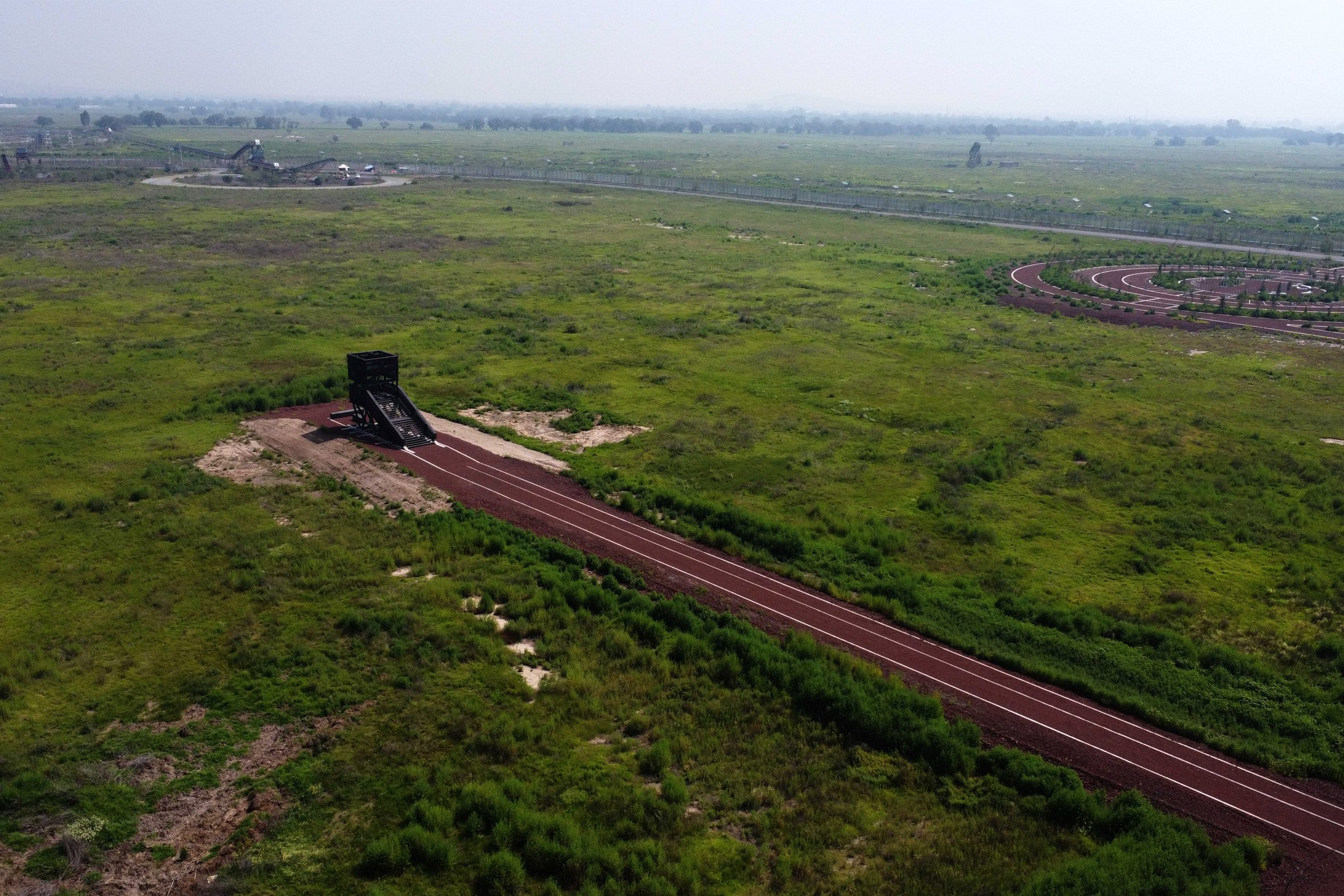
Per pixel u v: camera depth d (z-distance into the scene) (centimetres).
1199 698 2839
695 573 3591
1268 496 4572
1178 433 5503
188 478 4338
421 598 3275
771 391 6178
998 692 2866
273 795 2336
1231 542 4044
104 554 3588
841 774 2495
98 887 2055
